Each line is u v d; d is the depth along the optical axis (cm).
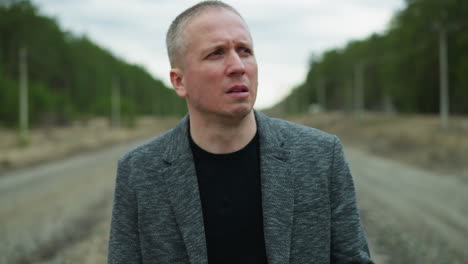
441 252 527
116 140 3775
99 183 1228
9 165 1775
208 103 121
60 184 1245
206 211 125
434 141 2056
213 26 119
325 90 9275
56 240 630
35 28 5891
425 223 682
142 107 11769
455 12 3578
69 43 7925
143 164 131
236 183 126
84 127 5584
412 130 2739
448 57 3841
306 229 124
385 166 1562
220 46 118
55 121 5441
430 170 1408
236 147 128
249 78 121
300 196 125
